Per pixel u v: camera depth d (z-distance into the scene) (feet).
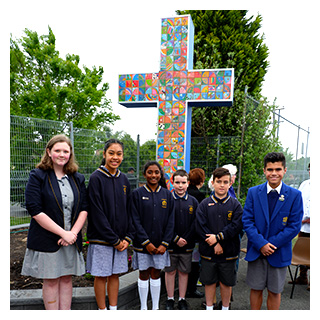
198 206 10.61
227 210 10.12
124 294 10.64
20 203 19.16
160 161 17.75
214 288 10.08
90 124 43.60
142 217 10.19
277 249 9.09
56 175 9.02
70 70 39.47
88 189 9.55
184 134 17.34
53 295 8.80
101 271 9.09
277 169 9.14
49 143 8.91
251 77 26.55
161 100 17.70
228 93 16.78
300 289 12.91
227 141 21.97
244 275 14.37
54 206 8.63
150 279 10.41
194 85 17.21
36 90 39.11
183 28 17.31
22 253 13.92
